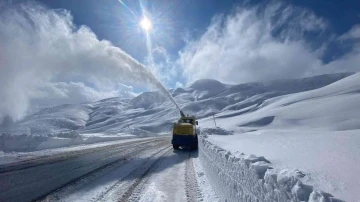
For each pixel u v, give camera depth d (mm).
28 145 19859
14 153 17125
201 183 9156
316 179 4480
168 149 21281
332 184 4086
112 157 15969
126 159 15250
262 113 84938
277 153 8922
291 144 11414
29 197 7410
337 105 68375
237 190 4746
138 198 7402
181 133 20766
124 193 7926
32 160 14023
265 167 3588
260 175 3539
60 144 22797
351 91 84188
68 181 9406
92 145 24094
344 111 62312
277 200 2893
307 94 103312
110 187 8633
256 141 15883
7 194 7664
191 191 8102
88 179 9797
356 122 53156
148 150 20375
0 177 9867
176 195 7668
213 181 8148
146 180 9719
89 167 12383
